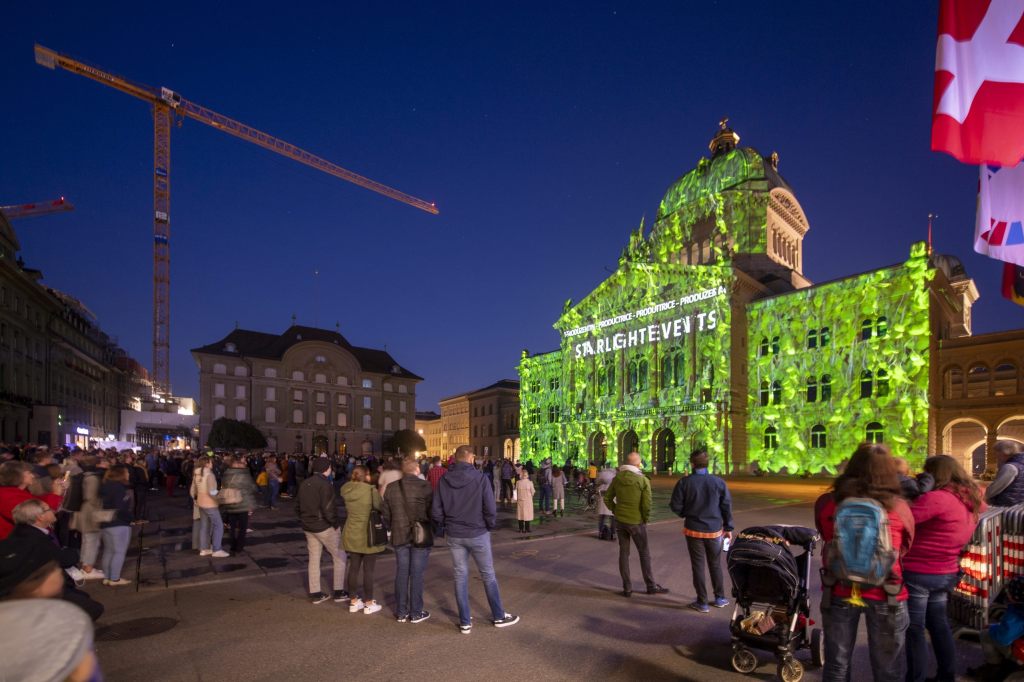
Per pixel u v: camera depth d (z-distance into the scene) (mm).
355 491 8156
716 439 46625
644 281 56375
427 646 6887
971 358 38719
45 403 54281
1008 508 7258
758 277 55375
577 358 63062
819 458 43094
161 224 107688
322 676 6035
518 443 90375
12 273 45281
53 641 2088
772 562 5914
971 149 5195
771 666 6352
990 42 5207
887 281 40844
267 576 10312
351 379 89812
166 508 21156
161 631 7402
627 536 9172
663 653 6695
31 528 5312
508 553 12641
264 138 106438
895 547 4281
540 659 6496
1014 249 6246
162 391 111938
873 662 4379
